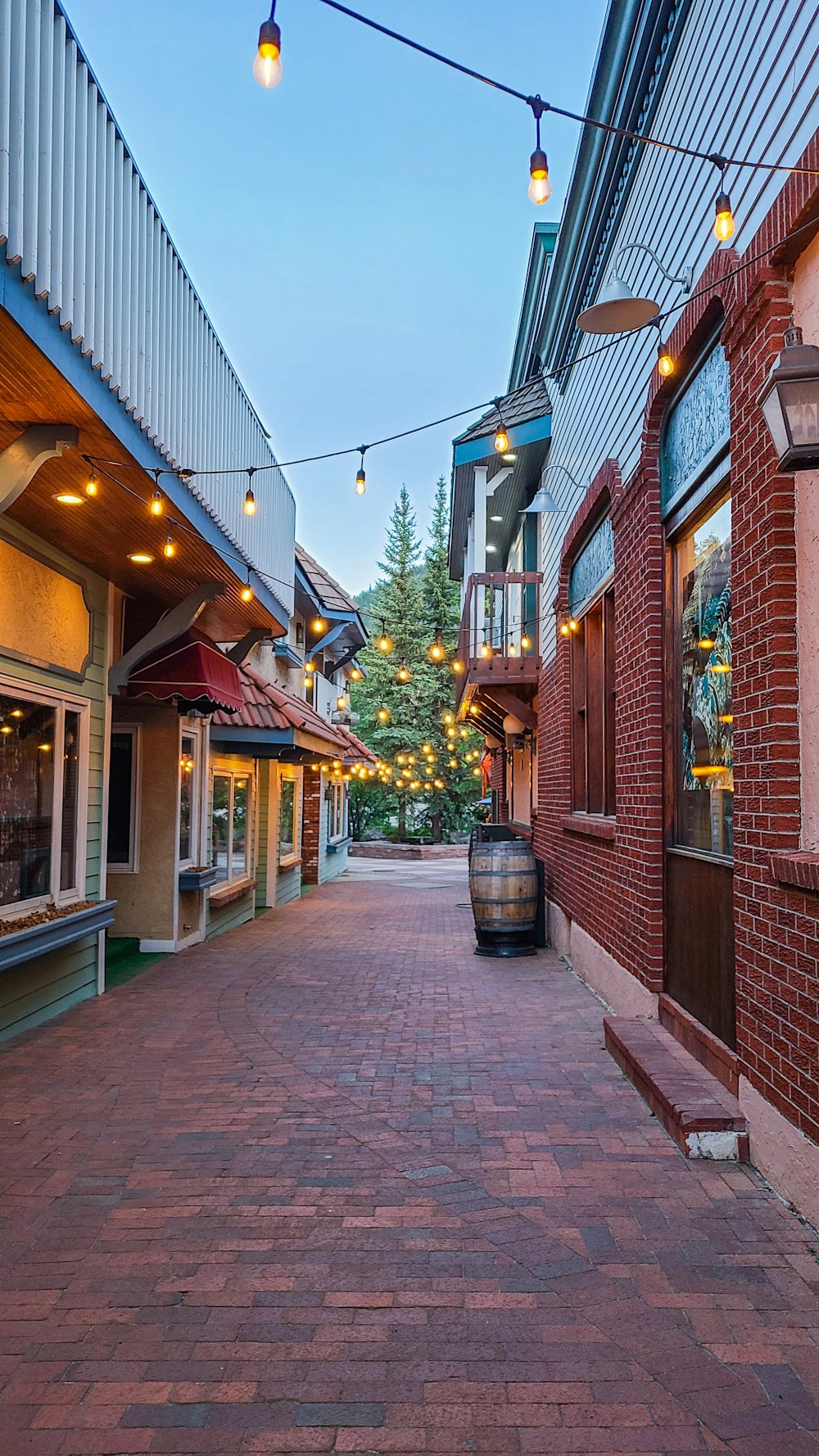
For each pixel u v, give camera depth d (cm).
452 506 1570
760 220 450
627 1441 255
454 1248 367
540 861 1159
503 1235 377
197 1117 521
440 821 3712
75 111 467
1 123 386
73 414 505
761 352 434
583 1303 326
